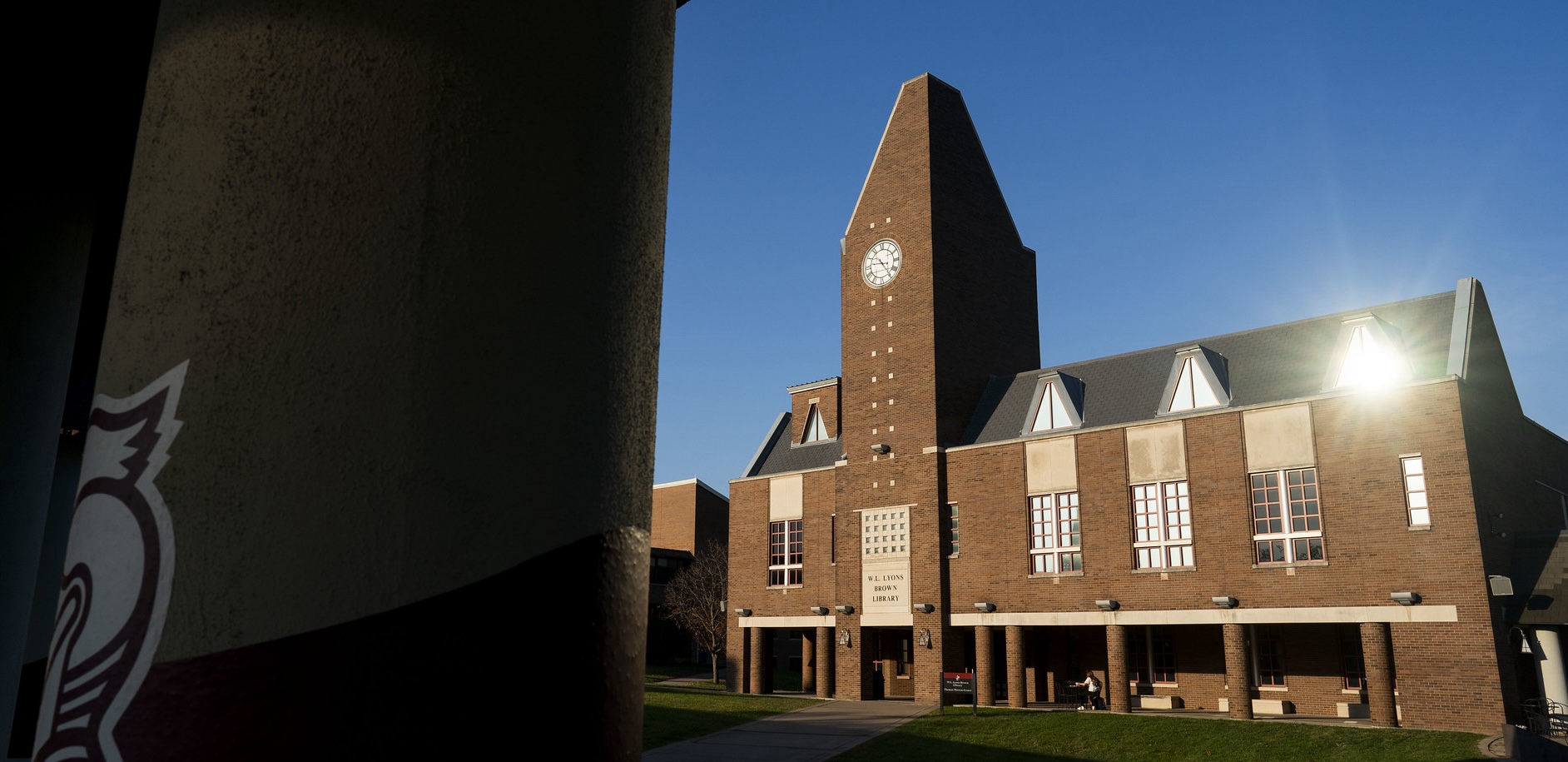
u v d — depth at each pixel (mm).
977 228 46000
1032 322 47594
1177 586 34000
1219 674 36250
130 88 5145
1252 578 32438
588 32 1987
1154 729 30109
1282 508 32438
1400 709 28938
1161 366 37938
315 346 1577
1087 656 39938
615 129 2008
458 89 1750
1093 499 36625
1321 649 34312
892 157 46062
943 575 40156
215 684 1438
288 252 1609
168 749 1423
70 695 1497
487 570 1587
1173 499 34812
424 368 1609
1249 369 35562
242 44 1706
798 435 48688
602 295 1884
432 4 1769
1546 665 29625
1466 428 29719
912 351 43156
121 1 4426
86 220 5953
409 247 1647
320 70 1692
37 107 5227
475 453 1622
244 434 1535
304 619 1470
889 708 37594
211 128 1675
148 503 1526
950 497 40906
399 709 1473
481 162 1743
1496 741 25531
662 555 72938
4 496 5418
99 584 1526
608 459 1817
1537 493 35062
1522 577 30172
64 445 10562
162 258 1636
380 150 1675
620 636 1777
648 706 35500
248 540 1490
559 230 1823
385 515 1534
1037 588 37375
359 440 1553
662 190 2188
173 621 1473
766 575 46594
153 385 1579
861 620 42031
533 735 1572
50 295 5703
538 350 1737
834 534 44344
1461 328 31547
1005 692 41938
